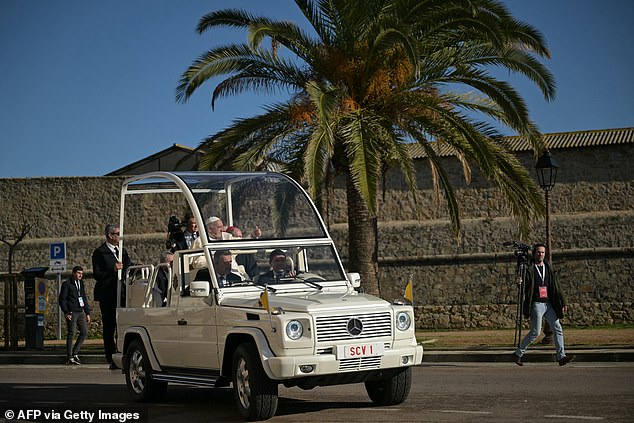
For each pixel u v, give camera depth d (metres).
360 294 10.32
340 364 9.36
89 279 32.12
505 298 29.09
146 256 31.50
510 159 19.98
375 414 9.73
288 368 9.15
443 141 20.00
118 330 12.39
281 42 20.59
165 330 11.21
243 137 20.02
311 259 11.05
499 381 12.85
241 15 20.42
